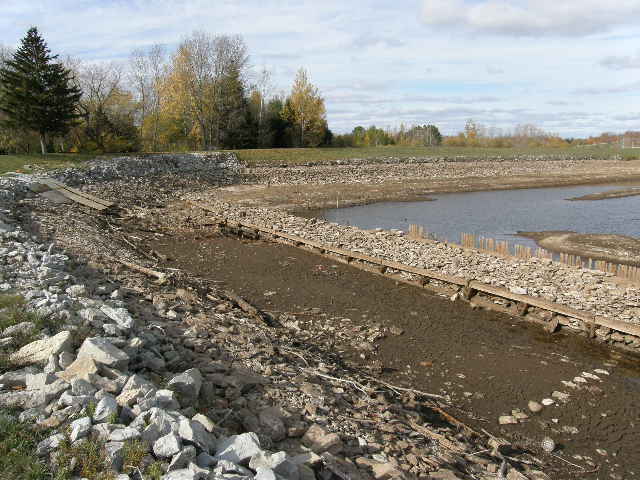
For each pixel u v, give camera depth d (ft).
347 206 134.92
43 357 22.41
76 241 61.41
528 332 47.83
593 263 79.05
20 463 15.97
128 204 111.86
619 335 45.09
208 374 26.14
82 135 198.08
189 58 212.02
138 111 222.89
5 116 168.35
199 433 18.13
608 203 143.84
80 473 15.90
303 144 258.98
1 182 92.38
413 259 65.87
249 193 144.87
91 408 18.60
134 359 24.47
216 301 47.88
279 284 60.80
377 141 355.56
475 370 40.06
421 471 22.61
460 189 171.12
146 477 15.84
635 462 29.48
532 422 33.09
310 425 23.56
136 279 46.03
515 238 98.22
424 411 33.06
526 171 218.79
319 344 42.88
